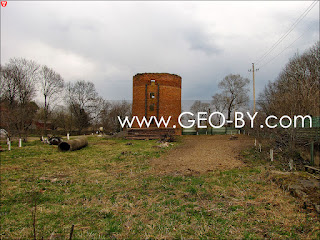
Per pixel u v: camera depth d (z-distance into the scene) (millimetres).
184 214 5332
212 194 6770
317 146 11008
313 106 13555
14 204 6309
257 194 6605
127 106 63094
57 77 40031
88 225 4898
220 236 4266
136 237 4340
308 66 26844
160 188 7629
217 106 53281
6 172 10453
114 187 7945
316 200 5531
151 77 32438
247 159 12953
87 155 15734
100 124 58281
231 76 49250
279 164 11070
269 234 4293
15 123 26891
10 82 34062
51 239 4207
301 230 4406
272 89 36344
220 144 21578
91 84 54062
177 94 33438
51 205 6188
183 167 11180
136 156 14938
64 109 56812
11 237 4344
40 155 15656
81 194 7172
